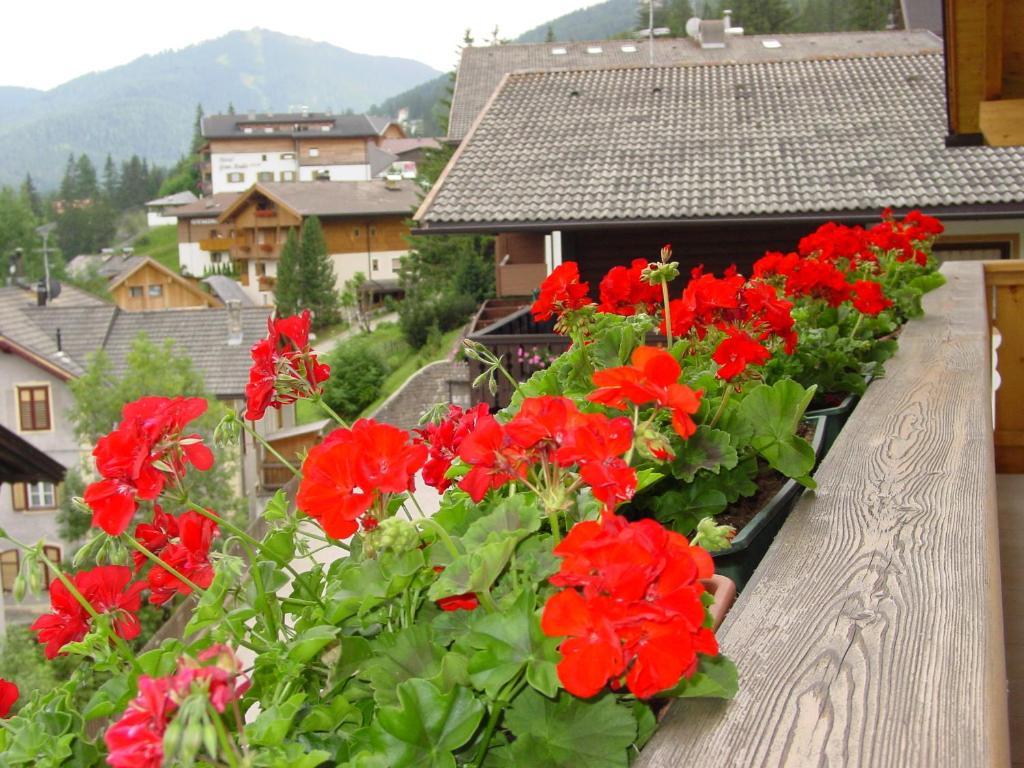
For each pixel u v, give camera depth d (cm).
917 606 118
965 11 500
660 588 90
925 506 158
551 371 203
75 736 110
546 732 100
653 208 1288
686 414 112
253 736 94
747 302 206
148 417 123
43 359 2642
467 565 107
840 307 322
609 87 1750
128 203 13375
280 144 9319
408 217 6022
